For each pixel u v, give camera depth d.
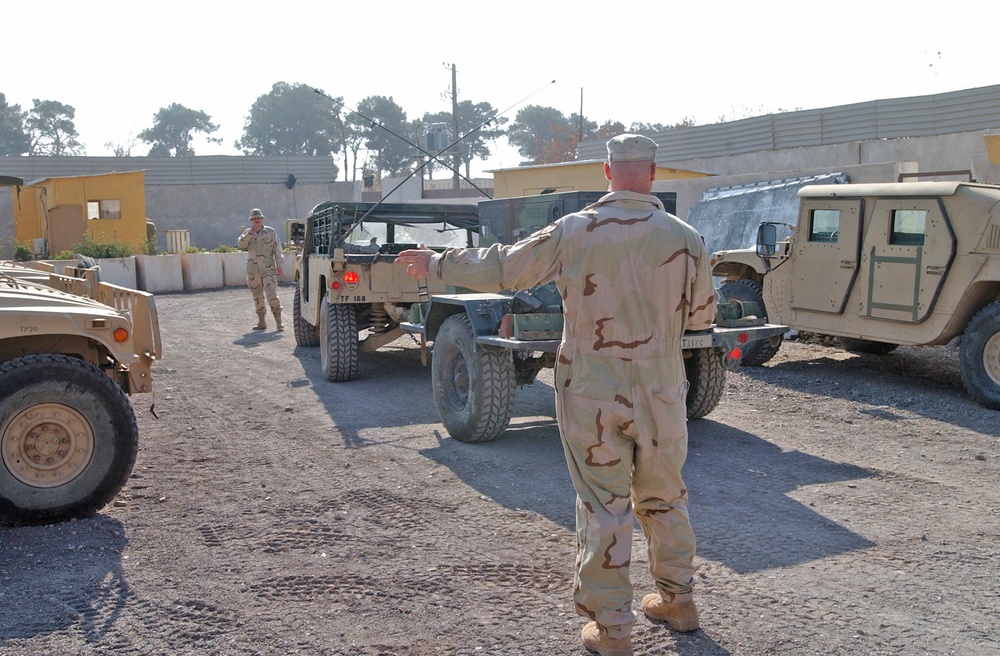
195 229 40.19
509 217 8.53
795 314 10.19
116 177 30.38
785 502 5.61
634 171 3.53
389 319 10.30
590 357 3.45
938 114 20.73
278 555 4.73
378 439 7.31
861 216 9.43
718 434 7.43
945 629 3.84
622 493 3.47
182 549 4.82
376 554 4.73
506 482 6.02
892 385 9.43
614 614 3.44
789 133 23.72
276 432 7.60
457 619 3.95
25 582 4.37
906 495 5.76
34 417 5.14
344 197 42.16
